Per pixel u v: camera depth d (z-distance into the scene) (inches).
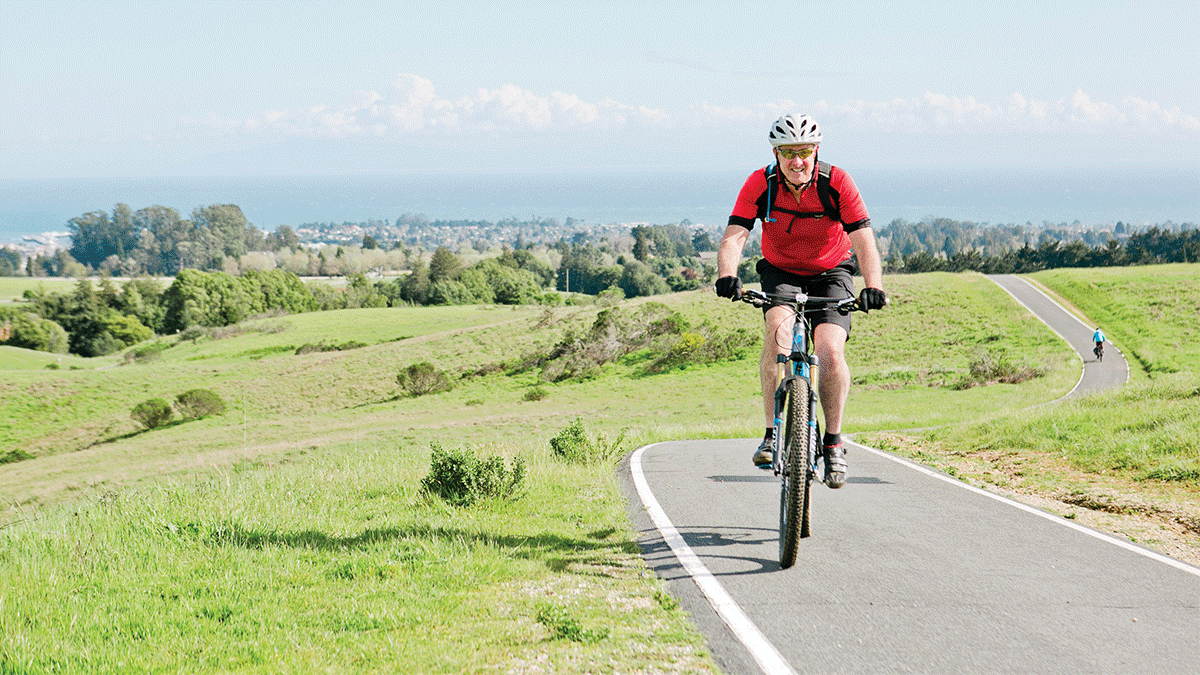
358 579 188.7
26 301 6210.6
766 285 198.5
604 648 144.0
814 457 194.2
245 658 141.9
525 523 254.1
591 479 344.8
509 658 140.0
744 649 143.3
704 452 461.4
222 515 256.1
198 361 3814.0
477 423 1911.9
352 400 2792.8
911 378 2176.4
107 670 135.0
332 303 6289.4
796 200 183.8
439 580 185.8
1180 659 138.9
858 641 147.4
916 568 194.4
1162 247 6205.7
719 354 2751.0
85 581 186.7
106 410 2839.6
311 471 417.1
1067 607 166.4
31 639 147.9
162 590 180.4
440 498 293.0
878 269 181.2
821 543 218.7
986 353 2327.8
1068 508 289.6
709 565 196.5
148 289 6205.7
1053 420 481.4
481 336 3462.1
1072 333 2659.9
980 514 259.1
